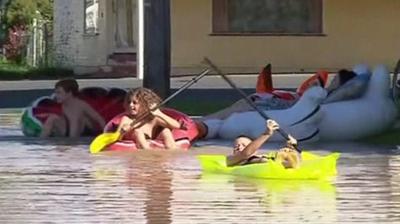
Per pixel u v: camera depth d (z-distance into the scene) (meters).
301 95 40.66
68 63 83.06
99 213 24.42
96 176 30.41
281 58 78.31
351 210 24.81
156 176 30.33
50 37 89.38
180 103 52.72
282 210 24.81
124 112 39.16
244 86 63.81
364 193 27.33
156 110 37.41
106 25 80.94
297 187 28.39
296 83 65.50
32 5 95.00
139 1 72.62
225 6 77.75
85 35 82.25
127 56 80.62
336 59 78.69
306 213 24.44
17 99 57.97
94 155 35.53
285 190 27.83
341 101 40.25
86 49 82.25
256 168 29.98
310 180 29.72
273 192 27.44
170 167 32.28
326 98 39.94
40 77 79.31
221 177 30.17
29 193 27.27
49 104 42.12
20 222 23.31
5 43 91.81
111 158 34.66
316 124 38.94
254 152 31.58
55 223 23.23
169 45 46.44
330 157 30.80
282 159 30.44
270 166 29.84
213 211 24.70
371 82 41.25
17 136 41.50
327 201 26.12
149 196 26.80
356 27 78.56
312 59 78.56
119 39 80.88
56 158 34.66
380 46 78.81
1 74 79.06
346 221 23.48
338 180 29.67
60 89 41.59
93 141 37.75
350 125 39.53
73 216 24.05
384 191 27.67
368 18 78.56
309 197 26.73
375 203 25.78
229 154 35.22
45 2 97.19
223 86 63.72
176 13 77.50
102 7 81.06
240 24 78.12
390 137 40.59
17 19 93.88
